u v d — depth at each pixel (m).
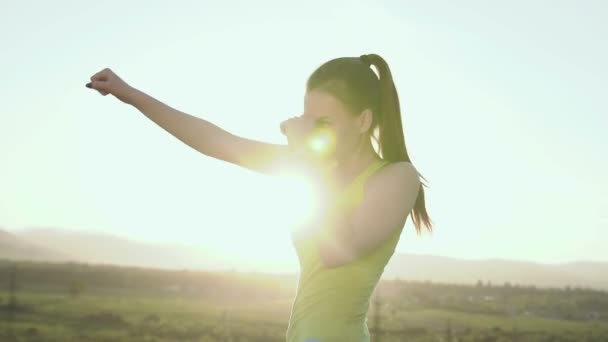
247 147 2.53
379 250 2.28
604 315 161.12
